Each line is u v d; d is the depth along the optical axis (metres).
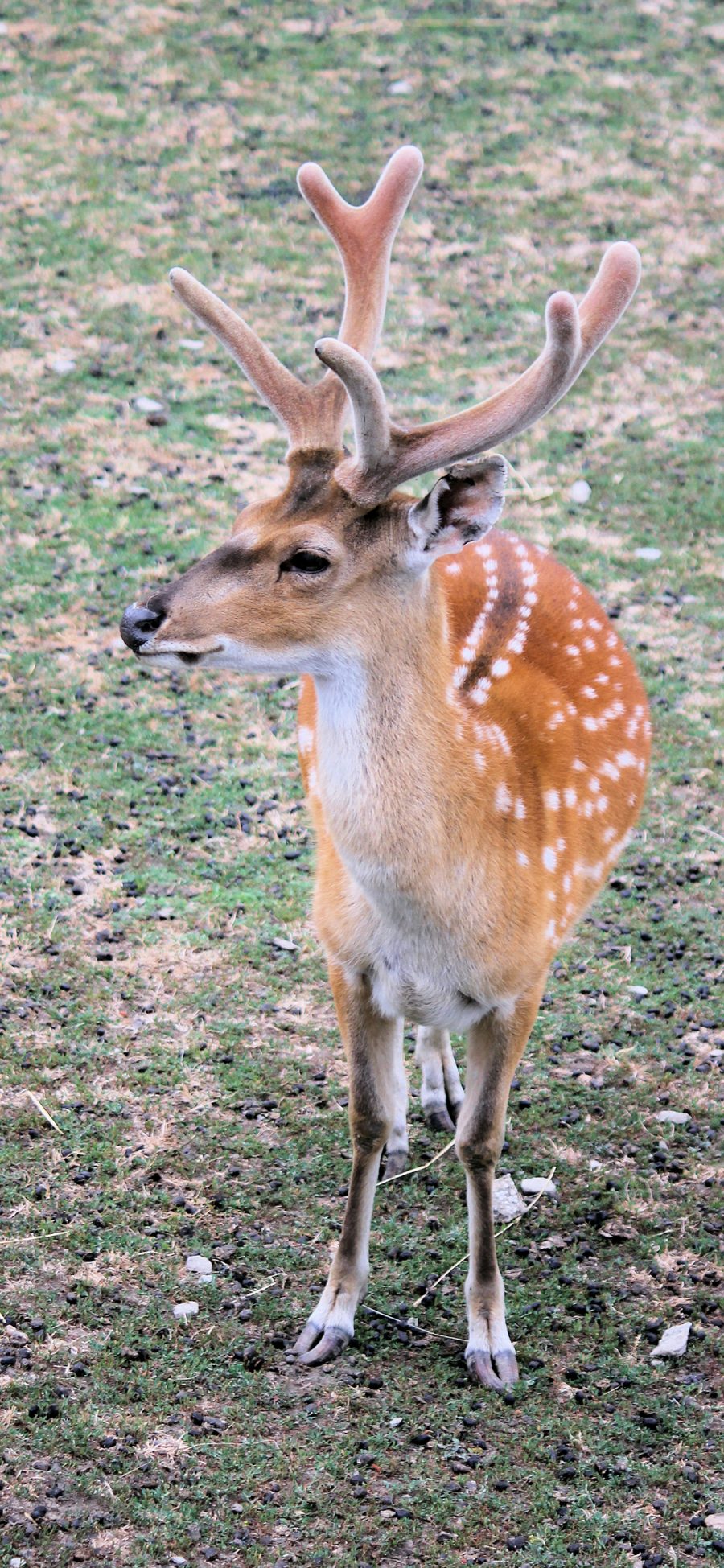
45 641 14.59
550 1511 7.44
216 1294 8.56
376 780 7.47
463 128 24.94
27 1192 9.13
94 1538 7.16
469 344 20.03
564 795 8.77
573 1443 7.81
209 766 13.26
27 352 19.39
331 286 21.12
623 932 11.83
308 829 12.59
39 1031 10.38
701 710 14.31
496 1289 8.34
